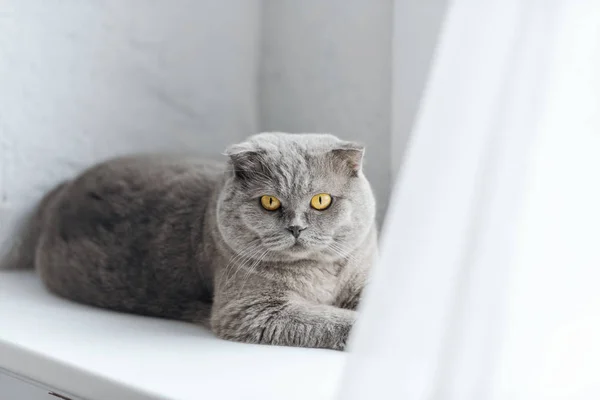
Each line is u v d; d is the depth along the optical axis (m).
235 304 1.39
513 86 0.76
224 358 1.27
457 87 0.80
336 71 1.94
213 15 2.03
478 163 0.78
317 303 1.43
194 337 1.40
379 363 0.82
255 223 1.36
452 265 0.80
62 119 1.83
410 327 0.82
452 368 0.77
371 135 1.88
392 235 0.83
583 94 0.77
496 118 0.77
